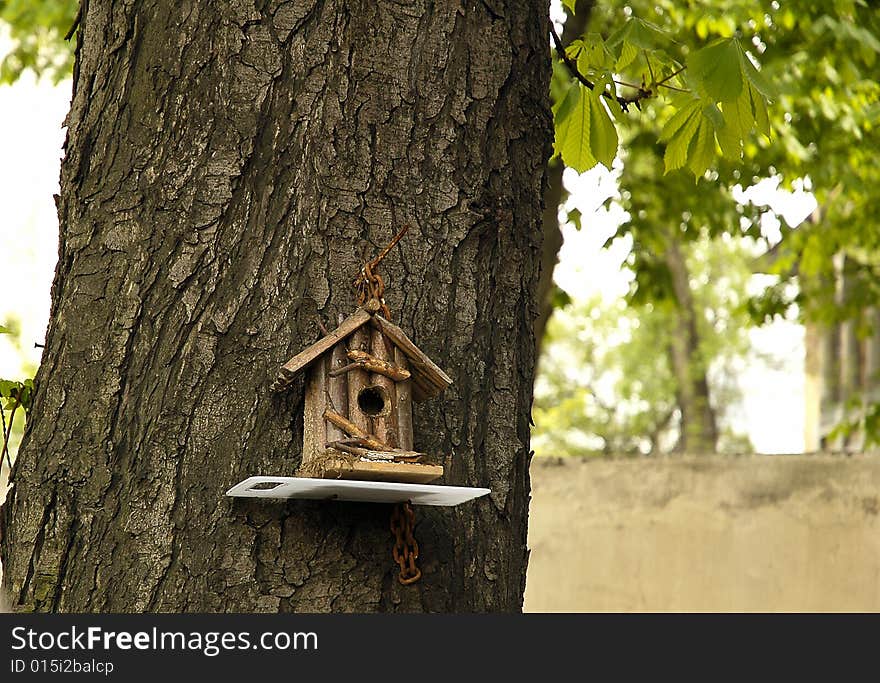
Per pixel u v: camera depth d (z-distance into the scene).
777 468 11.46
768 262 20.75
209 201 4.38
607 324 50.84
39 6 14.98
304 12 4.54
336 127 4.48
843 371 23.50
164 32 4.57
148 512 4.17
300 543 4.18
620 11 14.15
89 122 4.66
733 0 12.86
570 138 5.81
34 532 4.29
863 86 13.62
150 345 4.30
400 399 4.24
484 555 4.48
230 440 4.20
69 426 4.32
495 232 4.70
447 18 4.74
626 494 11.78
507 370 4.66
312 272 4.35
